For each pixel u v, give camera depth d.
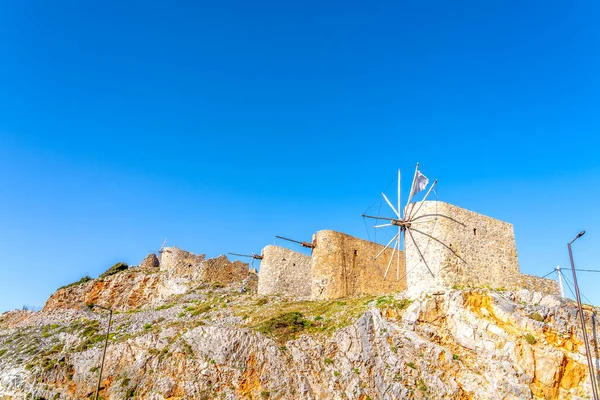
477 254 41.66
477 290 37.66
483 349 33.66
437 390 31.52
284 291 60.88
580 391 30.91
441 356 33.44
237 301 55.53
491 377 31.94
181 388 37.09
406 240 42.47
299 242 53.28
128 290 71.38
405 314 37.25
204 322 46.62
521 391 30.78
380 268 55.91
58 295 71.88
